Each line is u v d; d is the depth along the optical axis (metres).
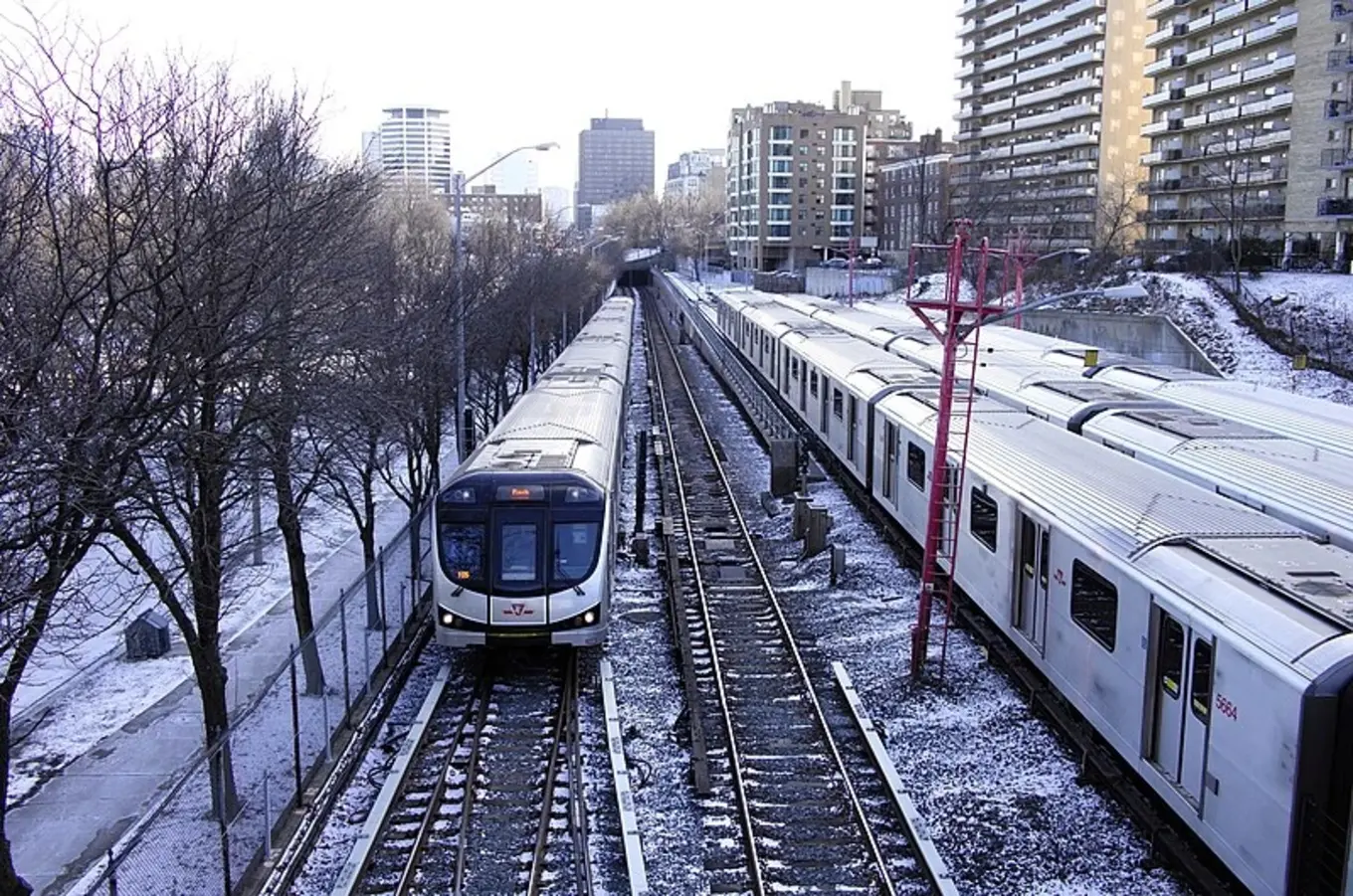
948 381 16.12
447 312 23.94
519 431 19.38
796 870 11.45
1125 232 71.88
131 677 17.47
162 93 13.97
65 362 10.12
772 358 43.50
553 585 16.34
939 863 11.15
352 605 18.38
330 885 11.28
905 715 15.19
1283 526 12.66
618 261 127.31
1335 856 9.02
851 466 27.80
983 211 76.94
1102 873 11.28
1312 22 52.84
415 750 14.06
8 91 11.71
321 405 14.90
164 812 10.88
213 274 11.10
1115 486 14.62
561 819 12.59
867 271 87.38
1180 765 11.32
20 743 14.84
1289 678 9.35
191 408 11.99
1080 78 80.56
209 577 12.95
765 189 131.75
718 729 14.88
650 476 31.72
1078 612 13.82
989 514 17.17
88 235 10.93
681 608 19.28
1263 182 57.88
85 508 9.15
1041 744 14.19
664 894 11.02
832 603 20.12
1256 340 42.12
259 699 11.88
